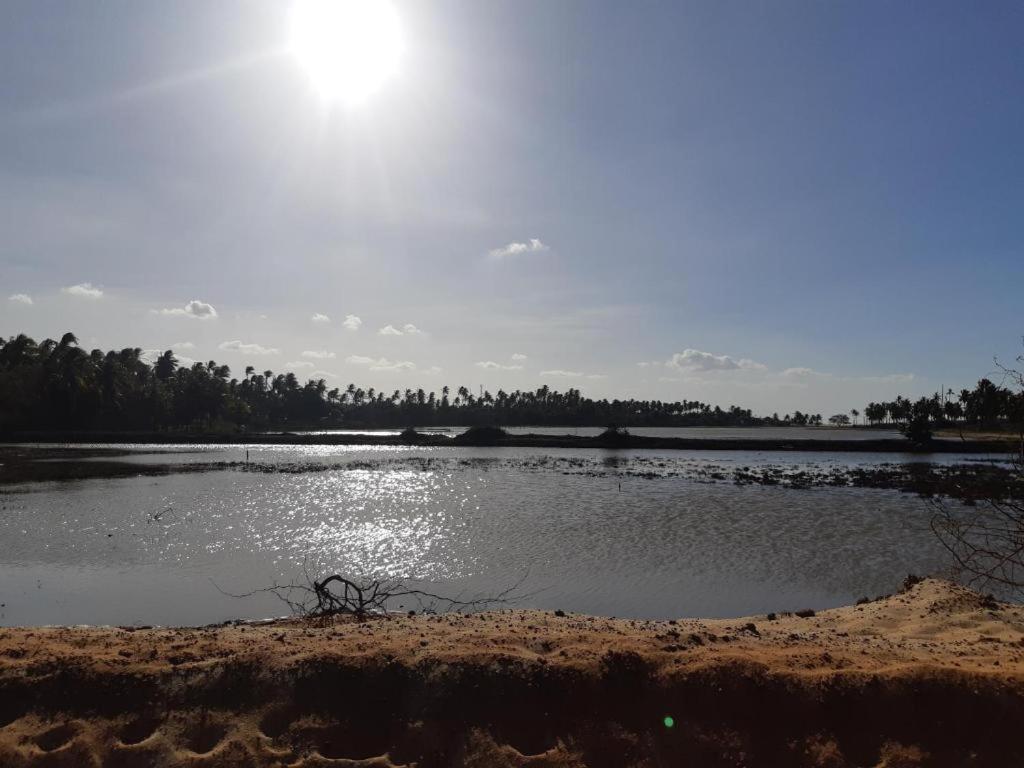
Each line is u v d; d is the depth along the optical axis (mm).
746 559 18609
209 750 5602
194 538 21484
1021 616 9281
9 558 18391
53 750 5543
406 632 7871
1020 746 5285
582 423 185125
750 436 128875
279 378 160750
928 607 9875
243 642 7215
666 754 5500
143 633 8086
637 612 13672
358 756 5590
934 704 5605
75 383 92688
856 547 20172
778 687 5812
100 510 27156
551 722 5754
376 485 38531
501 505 30172
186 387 114938
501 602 14430
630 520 25719
